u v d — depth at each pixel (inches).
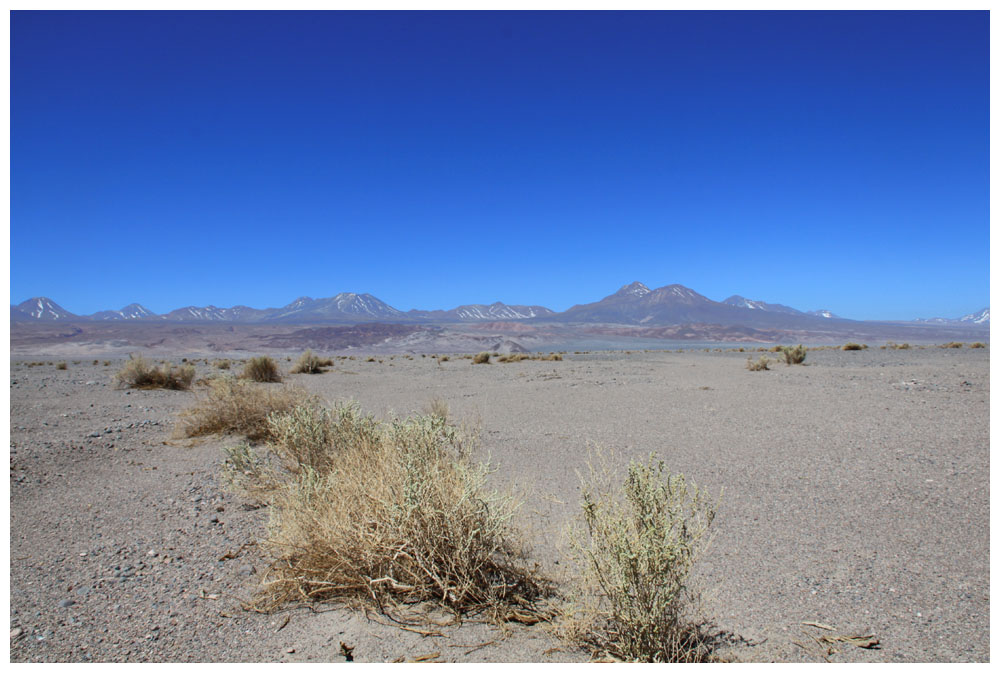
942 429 325.7
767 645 108.1
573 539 117.2
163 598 132.1
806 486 219.9
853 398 474.0
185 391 639.1
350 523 131.1
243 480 217.2
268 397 357.7
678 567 106.2
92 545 167.5
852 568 144.0
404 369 1079.6
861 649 107.2
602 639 109.3
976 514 182.4
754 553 154.0
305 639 112.7
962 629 114.0
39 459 280.5
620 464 261.1
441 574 127.6
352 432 236.5
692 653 105.0
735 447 296.2
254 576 143.2
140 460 285.1
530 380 746.8
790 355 1016.9
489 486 218.7
